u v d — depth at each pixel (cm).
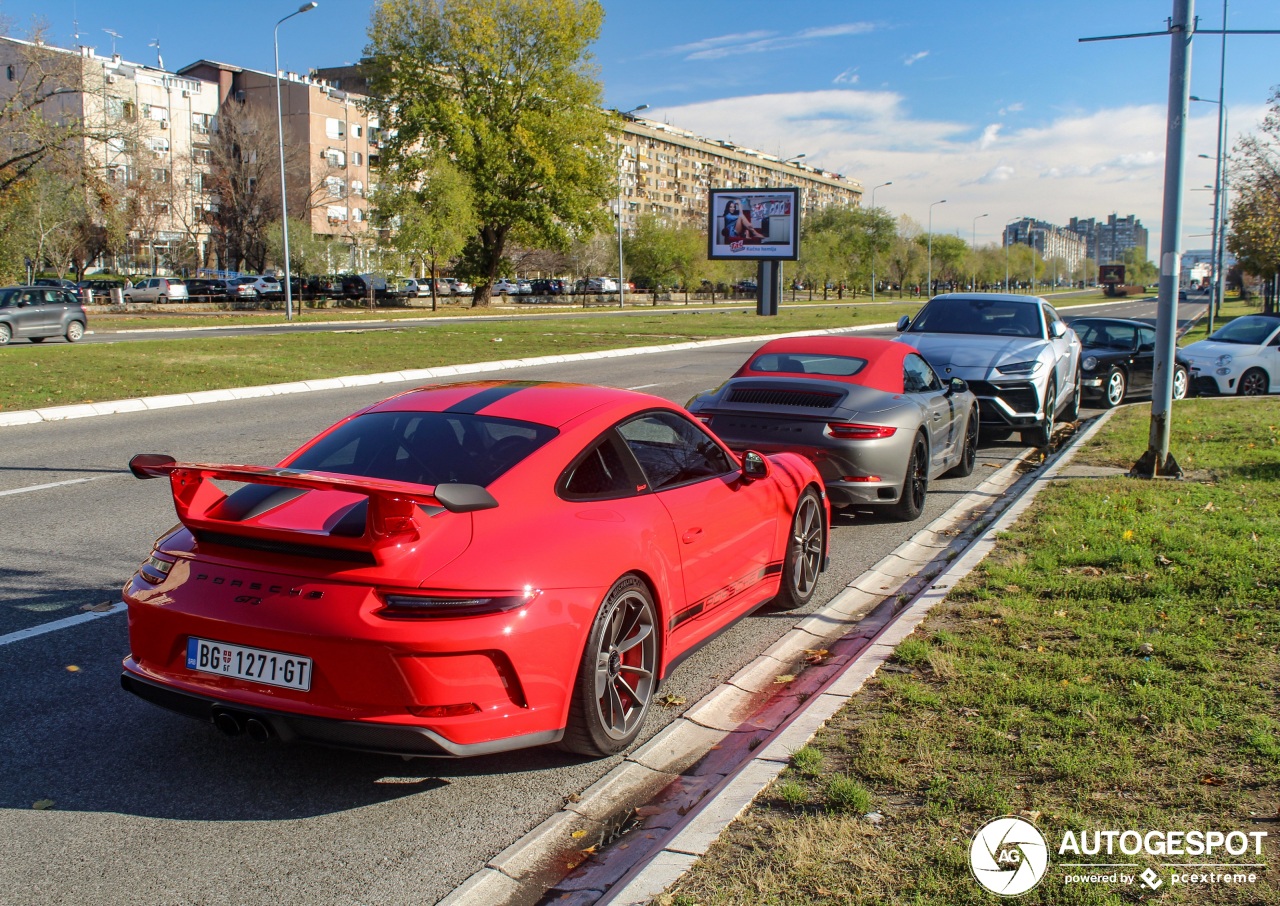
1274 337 1858
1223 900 268
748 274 11712
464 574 326
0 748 389
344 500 361
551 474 381
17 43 3959
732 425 762
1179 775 337
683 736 417
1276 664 434
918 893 272
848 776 342
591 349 2620
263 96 8706
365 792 362
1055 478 927
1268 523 692
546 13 5572
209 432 1205
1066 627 495
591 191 5994
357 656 318
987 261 17112
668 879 280
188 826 334
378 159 5653
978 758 354
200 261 7912
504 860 314
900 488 768
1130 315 5706
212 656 342
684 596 433
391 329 3450
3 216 4453
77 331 2823
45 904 286
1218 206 3828
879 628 557
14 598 570
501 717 333
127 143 4259
